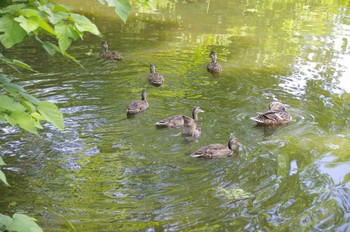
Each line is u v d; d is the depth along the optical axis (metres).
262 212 7.97
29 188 8.35
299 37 20.42
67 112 11.54
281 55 17.72
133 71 14.94
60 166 9.16
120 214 7.70
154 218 7.63
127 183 8.70
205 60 16.62
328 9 26.67
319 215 7.98
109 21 21.03
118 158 9.61
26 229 3.11
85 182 8.66
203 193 8.48
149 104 12.50
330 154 10.34
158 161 9.59
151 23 21.25
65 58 15.45
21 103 3.56
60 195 8.20
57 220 7.45
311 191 8.76
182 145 10.37
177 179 8.93
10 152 9.55
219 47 18.34
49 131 10.55
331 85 14.78
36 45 16.34
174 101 12.88
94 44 17.41
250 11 25.02
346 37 20.66
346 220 7.86
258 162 9.80
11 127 10.62
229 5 26.23
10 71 13.90
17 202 7.89
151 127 11.16
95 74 14.34
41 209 7.73
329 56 17.80
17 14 3.38
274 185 8.90
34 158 9.40
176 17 22.69
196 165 9.51
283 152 10.34
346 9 26.86
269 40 19.69
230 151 10.20
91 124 11.05
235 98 13.34
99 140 10.32
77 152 9.74
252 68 16.06
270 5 26.91
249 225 7.56
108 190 8.43
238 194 8.48
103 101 12.41
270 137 11.09
